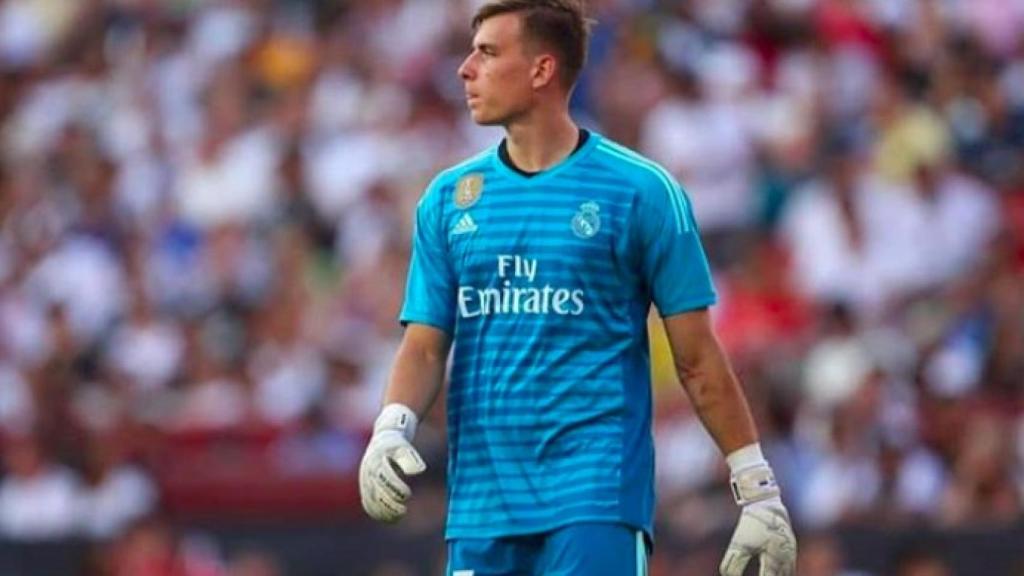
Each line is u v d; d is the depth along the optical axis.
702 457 47.44
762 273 53.62
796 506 46.91
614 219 23.55
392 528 46.31
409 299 24.23
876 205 56.47
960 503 46.31
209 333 55.31
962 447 47.16
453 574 23.81
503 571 23.58
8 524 49.53
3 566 46.50
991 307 52.28
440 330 24.11
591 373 23.47
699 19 63.16
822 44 62.41
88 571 46.50
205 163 61.47
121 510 49.28
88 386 55.28
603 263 23.52
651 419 23.86
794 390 49.09
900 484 46.59
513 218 23.69
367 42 65.31
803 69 61.69
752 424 23.89
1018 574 43.22
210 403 53.00
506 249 23.66
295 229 58.75
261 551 47.12
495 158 24.00
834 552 43.47
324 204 59.78
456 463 23.89
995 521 44.16
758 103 60.50
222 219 59.94
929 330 52.16
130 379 54.72
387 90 63.22
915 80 62.28
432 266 24.11
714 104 59.91
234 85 63.97
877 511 46.31
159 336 55.53
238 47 66.19
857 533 43.72
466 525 23.70
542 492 23.38
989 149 60.66
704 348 23.77
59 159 63.88
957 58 62.91
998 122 61.41
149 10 69.06
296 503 49.06
